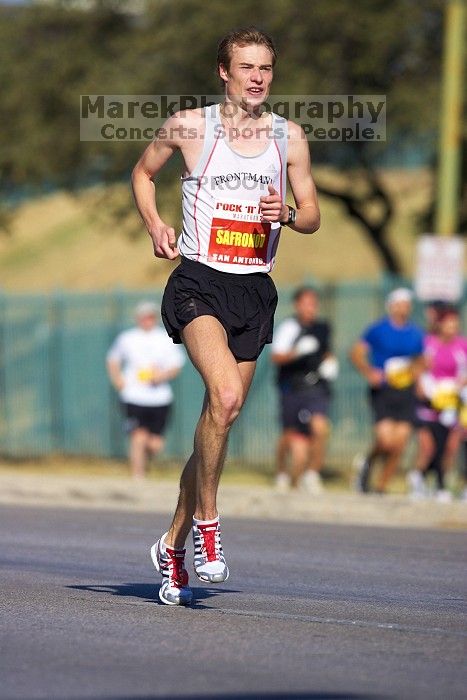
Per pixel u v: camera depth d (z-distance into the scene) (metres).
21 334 71.31
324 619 18.91
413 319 59.59
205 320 18.12
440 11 72.50
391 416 44.16
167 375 49.56
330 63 71.75
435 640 17.38
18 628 17.86
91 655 16.08
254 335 18.53
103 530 32.94
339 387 60.84
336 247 133.00
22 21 80.50
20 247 157.88
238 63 18.14
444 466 45.44
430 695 14.29
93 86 75.94
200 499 18.48
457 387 44.84
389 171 120.12
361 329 60.94
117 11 80.00
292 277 128.50
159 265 98.19
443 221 51.91
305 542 30.83
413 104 71.06
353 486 49.53
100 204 78.94
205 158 18.22
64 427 69.19
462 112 69.19
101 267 145.12
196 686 14.48
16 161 77.94
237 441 62.66
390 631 17.98
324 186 84.69
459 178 74.12
